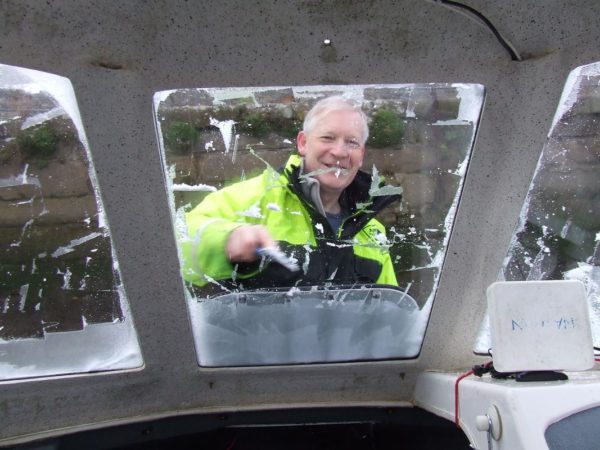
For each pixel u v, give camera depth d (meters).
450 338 1.47
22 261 1.24
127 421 1.49
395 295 1.40
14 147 1.12
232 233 1.28
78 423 1.47
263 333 1.44
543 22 1.03
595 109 1.15
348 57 1.07
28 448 1.41
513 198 1.26
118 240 1.24
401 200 1.28
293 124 1.16
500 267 1.36
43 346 1.36
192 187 1.22
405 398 1.57
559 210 1.29
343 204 1.28
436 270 1.37
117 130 1.11
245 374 1.51
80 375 1.41
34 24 0.97
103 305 1.34
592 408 0.90
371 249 1.34
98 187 1.17
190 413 1.54
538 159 1.21
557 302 0.99
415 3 1.00
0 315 1.29
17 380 1.37
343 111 1.16
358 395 1.56
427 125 1.18
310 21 1.01
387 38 1.05
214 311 1.39
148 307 1.34
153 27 1.00
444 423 1.58
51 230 1.22
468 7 1.00
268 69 1.08
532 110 1.15
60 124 1.10
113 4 0.96
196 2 0.98
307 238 1.31
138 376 1.46
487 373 1.17
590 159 1.21
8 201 1.17
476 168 1.22
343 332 1.46
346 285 1.38
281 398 1.56
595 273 1.36
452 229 1.31
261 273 1.34
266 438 1.64
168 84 1.07
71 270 1.27
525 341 0.98
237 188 1.24
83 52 1.01
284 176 1.23
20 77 1.04
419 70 1.09
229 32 1.02
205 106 1.12
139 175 1.16
